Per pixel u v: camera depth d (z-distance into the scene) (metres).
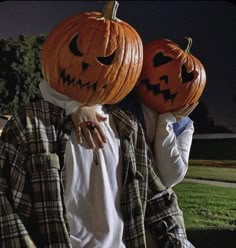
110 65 1.44
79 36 1.45
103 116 1.54
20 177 1.42
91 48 1.43
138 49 1.51
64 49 1.45
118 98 1.53
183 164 1.68
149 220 1.67
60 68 1.46
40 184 1.41
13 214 1.41
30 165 1.41
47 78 1.51
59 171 1.44
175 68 1.63
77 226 1.45
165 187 1.69
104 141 1.50
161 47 1.67
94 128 1.49
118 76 1.46
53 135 1.46
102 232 1.47
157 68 1.63
